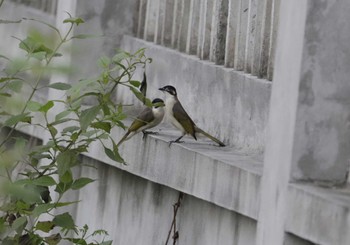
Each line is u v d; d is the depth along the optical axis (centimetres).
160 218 1345
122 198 1431
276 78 1092
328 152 1068
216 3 1355
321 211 1002
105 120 1222
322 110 1063
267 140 1096
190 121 1307
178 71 1434
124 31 1554
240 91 1282
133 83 1161
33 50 1134
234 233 1188
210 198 1188
